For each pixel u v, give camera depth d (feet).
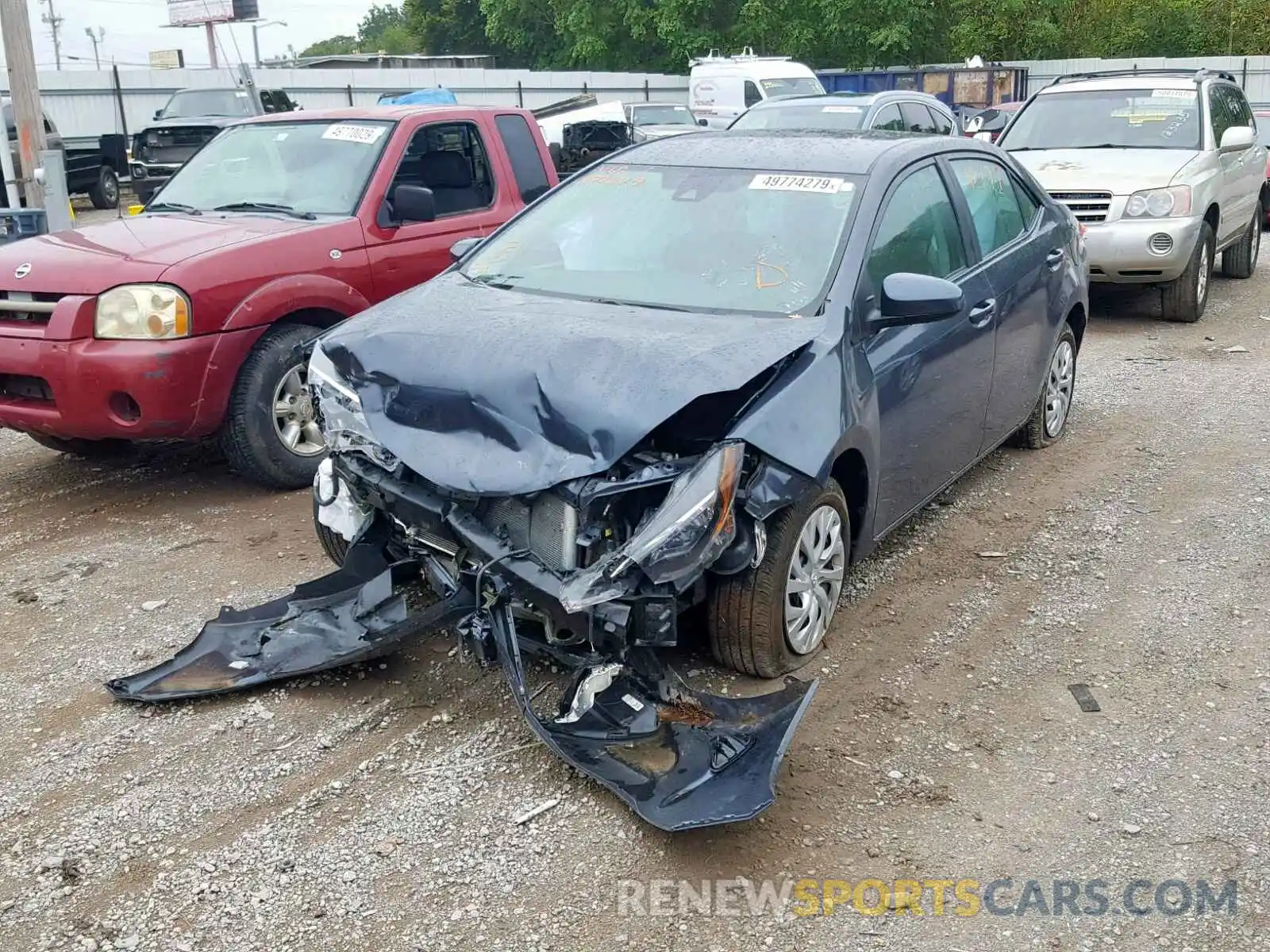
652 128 75.72
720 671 13.84
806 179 15.83
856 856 10.92
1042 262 20.24
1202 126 35.17
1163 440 23.32
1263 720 13.21
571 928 9.98
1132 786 12.00
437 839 11.10
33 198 43.01
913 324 15.01
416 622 12.96
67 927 9.95
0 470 22.07
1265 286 41.22
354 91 107.76
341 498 14.52
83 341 18.07
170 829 11.22
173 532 18.69
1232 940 9.91
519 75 115.85
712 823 10.34
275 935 9.87
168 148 64.18
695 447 12.26
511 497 12.09
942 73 100.42
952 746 12.67
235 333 18.88
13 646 14.92
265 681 13.38
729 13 127.24
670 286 14.75
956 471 17.92
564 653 12.44
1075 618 15.66
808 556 13.71
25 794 11.76
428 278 22.30
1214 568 17.19
